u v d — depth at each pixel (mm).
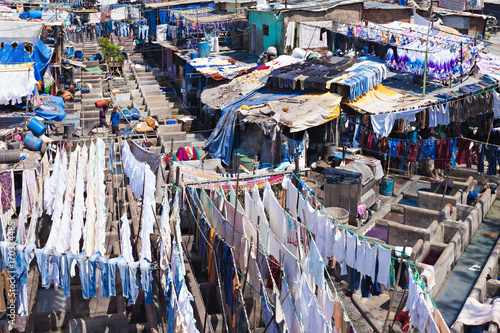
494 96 21141
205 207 15156
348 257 12492
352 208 18047
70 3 48094
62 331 13148
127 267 11070
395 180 22516
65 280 11164
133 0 50531
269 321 10188
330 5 28969
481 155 19875
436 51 23297
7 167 15641
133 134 24047
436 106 21297
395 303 13898
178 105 30953
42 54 23922
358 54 27141
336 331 10148
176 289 10812
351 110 22266
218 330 12578
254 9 30406
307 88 23188
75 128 24828
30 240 12961
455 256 16281
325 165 21688
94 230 14586
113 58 37125
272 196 14023
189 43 32750
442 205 18781
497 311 11336
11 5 34156
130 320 13789
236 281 11203
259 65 28172
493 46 36062
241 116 21812
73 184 17344
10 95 20562
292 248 13352
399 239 16500
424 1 37125
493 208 20453
